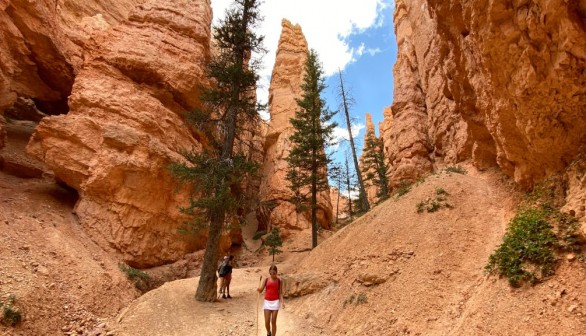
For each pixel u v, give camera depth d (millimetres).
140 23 23453
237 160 14305
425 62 26031
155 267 17328
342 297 9906
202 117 15789
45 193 16828
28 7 20609
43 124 16891
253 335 8859
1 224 11594
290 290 11750
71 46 26312
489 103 8305
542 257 5766
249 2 16453
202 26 25891
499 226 8766
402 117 27953
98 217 16078
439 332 6355
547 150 6844
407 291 8234
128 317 9766
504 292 5879
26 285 9008
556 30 5281
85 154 16984
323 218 33219
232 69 15344
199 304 11430
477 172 13609
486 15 6445
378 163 37562
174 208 19094
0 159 17234
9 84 18141
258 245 30078
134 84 21078
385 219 12625
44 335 8039
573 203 5980
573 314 4656
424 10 26859
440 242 9328
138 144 18188
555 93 5891
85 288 10969
